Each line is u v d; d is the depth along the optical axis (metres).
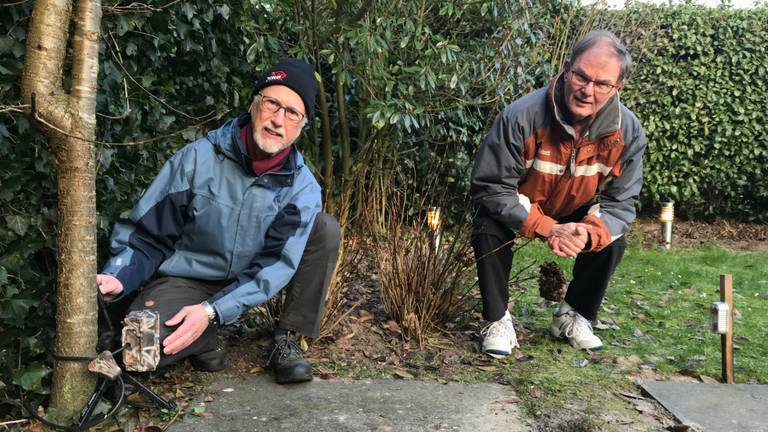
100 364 1.88
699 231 7.47
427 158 4.75
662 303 4.10
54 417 1.88
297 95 2.29
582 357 2.93
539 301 3.99
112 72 2.30
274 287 2.30
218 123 3.26
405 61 4.20
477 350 2.93
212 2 2.91
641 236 7.00
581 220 3.03
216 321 2.21
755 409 2.36
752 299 4.35
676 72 7.20
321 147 4.77
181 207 2.34
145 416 2.14
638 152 2.79
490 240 2.81
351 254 3.35
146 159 2.64
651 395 2.48
